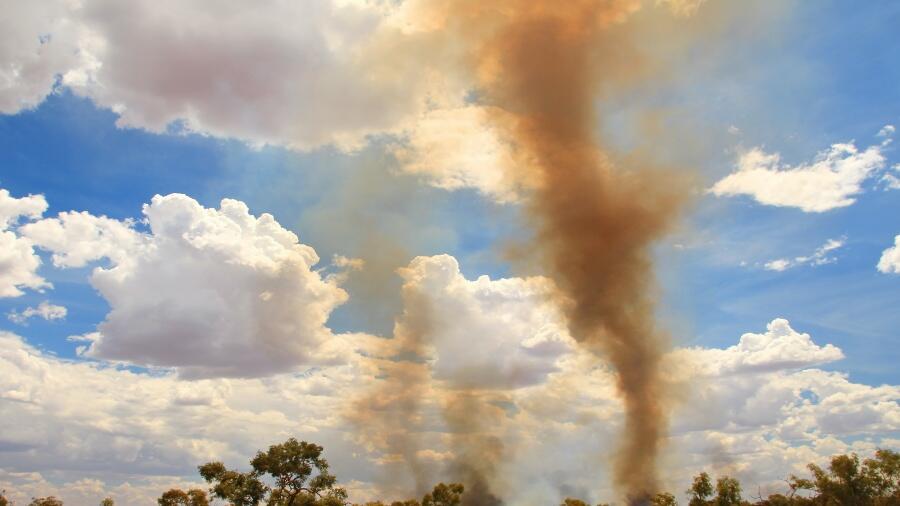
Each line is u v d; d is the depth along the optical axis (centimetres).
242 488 5881
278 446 6091
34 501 7575
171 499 6216
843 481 6009
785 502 6288
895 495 5884
